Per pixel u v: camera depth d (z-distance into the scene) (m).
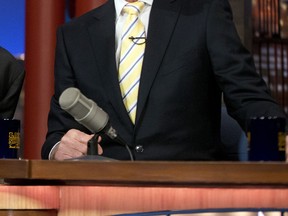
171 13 4.11
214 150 4.05
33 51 7.18
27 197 2.92
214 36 4.05
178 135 3.94
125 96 4.00
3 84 4.72
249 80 3.96
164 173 2.73
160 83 3.98
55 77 4.23
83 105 3.26
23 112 7.29
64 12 7.31
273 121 3.06
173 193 2.84
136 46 4.06
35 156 7.14
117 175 2.75
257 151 3.07
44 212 2.93
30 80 7.18
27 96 7.20
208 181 2.71
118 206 2.88
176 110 3.96
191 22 4.09
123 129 3.96
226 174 2.70
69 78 4.16
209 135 4.04
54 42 7.20
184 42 4.05
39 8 7.18
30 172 2.80
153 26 4.07
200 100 4.02
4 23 7.22
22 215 2.92
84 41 4.15
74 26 4.24
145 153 3.91
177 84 3.98
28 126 7.18
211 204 2.83
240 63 4.00
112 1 4.21
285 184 2.76
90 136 3.62
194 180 2.71
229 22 4.13
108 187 2.89
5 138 3.39
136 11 4.12
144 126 3.93
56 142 3.90
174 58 4.02
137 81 4.02
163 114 3.94
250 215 2.80
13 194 2.92
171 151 3.92
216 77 4.03
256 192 2.82
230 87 3.94
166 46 4.02
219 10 4.12
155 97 3.96
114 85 3.99
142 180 2.74
